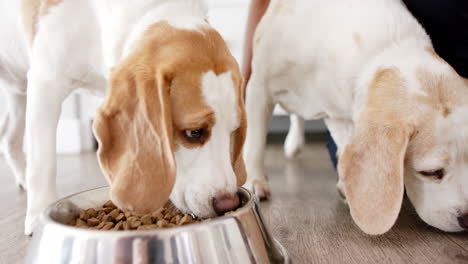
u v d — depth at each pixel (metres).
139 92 0.99
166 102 0.97
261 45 1.64
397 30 1.36
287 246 1.15
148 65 1.01
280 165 2.49
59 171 2.36
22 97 1.77
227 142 1.05
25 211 1.53
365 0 1.44
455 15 1.39
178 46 1.03
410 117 1.17
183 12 1.18
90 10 1.24
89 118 3.16
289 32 1.54
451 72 1.24
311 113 1.62
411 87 1.20
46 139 1.23
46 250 0.87
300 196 1.71
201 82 1.00
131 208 0.97
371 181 1.18
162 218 1.09
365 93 1.28
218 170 1.02
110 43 1.18
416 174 1.24
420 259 1.07
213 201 1.01
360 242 1.18
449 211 1.21
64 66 1.25
